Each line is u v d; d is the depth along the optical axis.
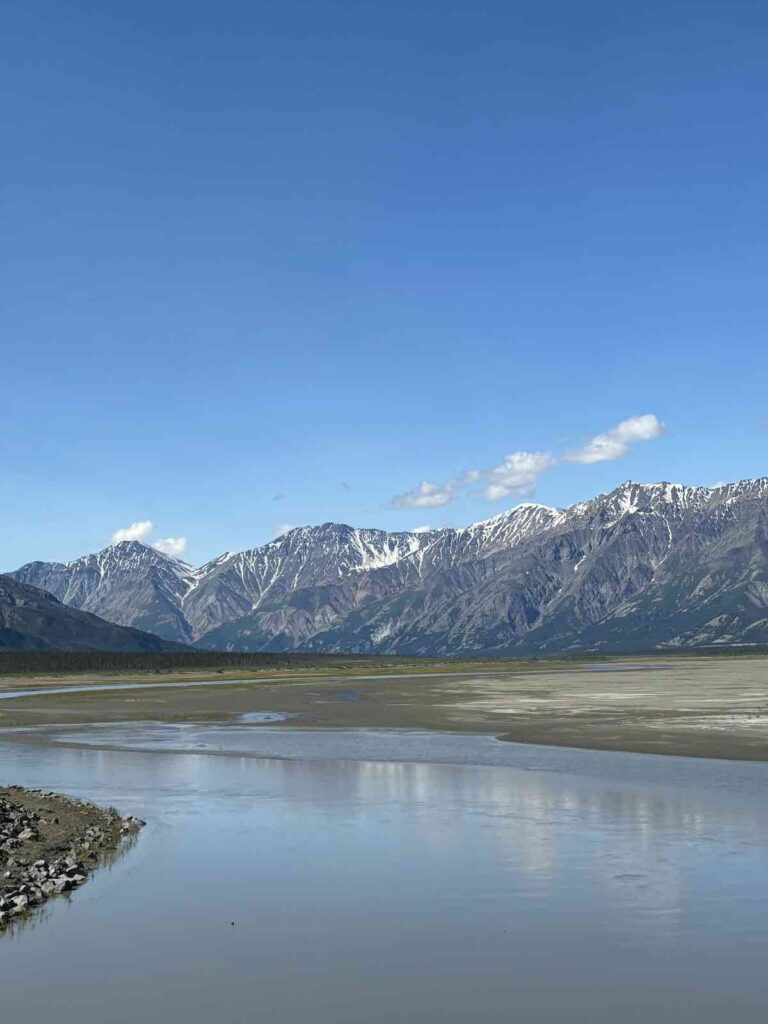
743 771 51.59
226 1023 19.00
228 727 86.56
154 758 63.56
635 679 164.00
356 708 105.94
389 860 31.52
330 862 31.38
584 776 50.62
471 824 37.38
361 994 20.31
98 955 22.77
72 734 82.19
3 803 42.16
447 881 28.75
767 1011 19.14
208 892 28.02
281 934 24.11
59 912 26.28
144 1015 19.42
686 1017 18.95
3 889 28.22
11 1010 19.70
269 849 33.53
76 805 43.28
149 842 35.09
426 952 22.69
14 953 22.97
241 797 45.56
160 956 22.69
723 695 111.12
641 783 47.72
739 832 35.09
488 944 23.16
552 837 34.59
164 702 121.56
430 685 156.50
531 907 25.97
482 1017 19.12
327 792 46.50
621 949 22.62
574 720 83.56
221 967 21.92
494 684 155.50
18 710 111.12
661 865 30.17
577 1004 19.64
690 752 59.69
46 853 33.38
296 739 74.69
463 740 71.31
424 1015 19.25
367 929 24.44
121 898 27.55
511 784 48.06
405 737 74.56
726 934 23.53
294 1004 19.83
